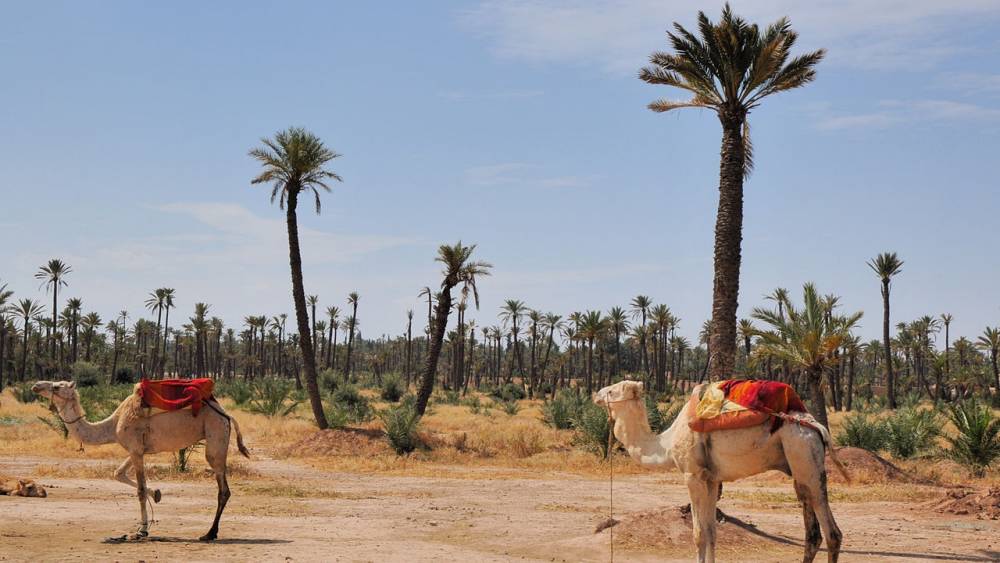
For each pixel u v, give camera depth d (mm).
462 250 41594
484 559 11531
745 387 9320
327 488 22734
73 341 116812
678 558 11719
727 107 17484
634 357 163500
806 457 8828
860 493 21359
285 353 143625
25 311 108562
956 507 16906
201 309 129375
